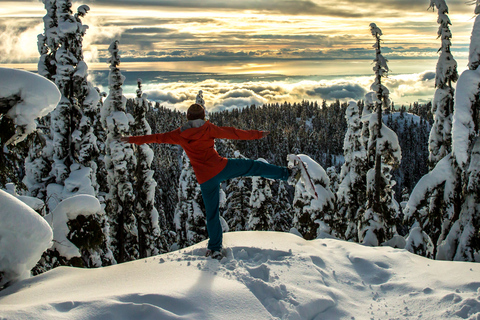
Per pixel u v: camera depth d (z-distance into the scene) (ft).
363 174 73.15
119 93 71.82
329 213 47.75
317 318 10.53
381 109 48.80
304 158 49.29
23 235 13.19
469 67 31.40
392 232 52.65
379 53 46.93
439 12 41.06
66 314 9.26
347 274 13.35
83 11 55.01
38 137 16.96
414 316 10.44
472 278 11.99
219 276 12.07
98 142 73.56
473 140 31.45
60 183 50.96
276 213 113.50
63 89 52.85
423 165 372.38
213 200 13.82
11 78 14.35
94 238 21.58
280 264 13.14
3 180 16.47
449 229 37.55
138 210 76.89
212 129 13.43
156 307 9.55
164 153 222.07
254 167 14.25
